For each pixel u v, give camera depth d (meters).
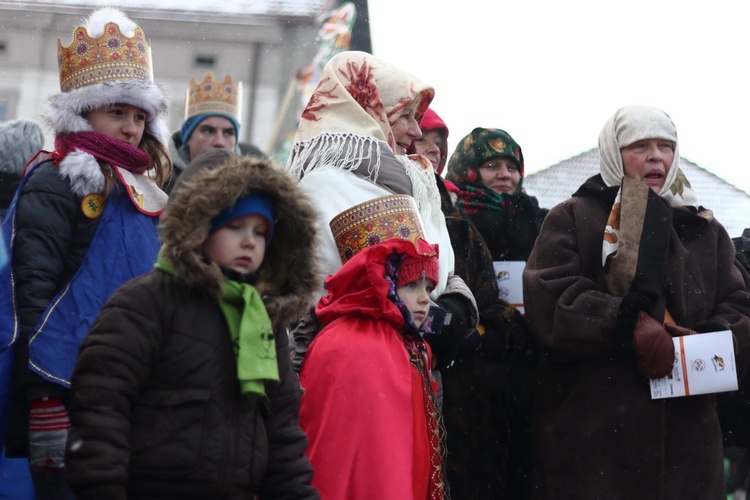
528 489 6.06
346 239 4.88
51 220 4.34
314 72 21.38
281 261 3.79
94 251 4.41
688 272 5.93
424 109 5.87
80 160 4.45
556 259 5.93
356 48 21.55
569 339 5.67
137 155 4.64
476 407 5.89
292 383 3.75
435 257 4.68
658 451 5.64
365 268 4.49
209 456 3.39
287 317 3.68
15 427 4.25
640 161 6.16
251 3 22.08
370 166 5.23
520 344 5.95
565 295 5.74
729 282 6.06
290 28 21.53
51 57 21.19
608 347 5.66
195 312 3.48
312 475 3.73
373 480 4.14
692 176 13.45
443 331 5.17
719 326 5.71
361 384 4.27
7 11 21.09
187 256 3.43
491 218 6.73
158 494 3.37
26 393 4.19
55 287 4.32
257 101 21.58
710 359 5.53
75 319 4.28
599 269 5.92
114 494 3.23
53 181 4.42
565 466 5.76
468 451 5.82
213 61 21.97
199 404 3.41
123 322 3.38
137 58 4.78
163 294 3.46
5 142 5.96
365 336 4.40
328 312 4.52
